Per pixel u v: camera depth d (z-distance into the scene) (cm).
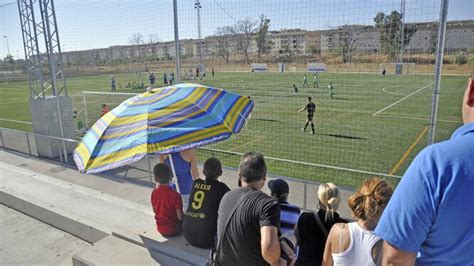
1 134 1096
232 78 3334
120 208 597
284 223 319
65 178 808
